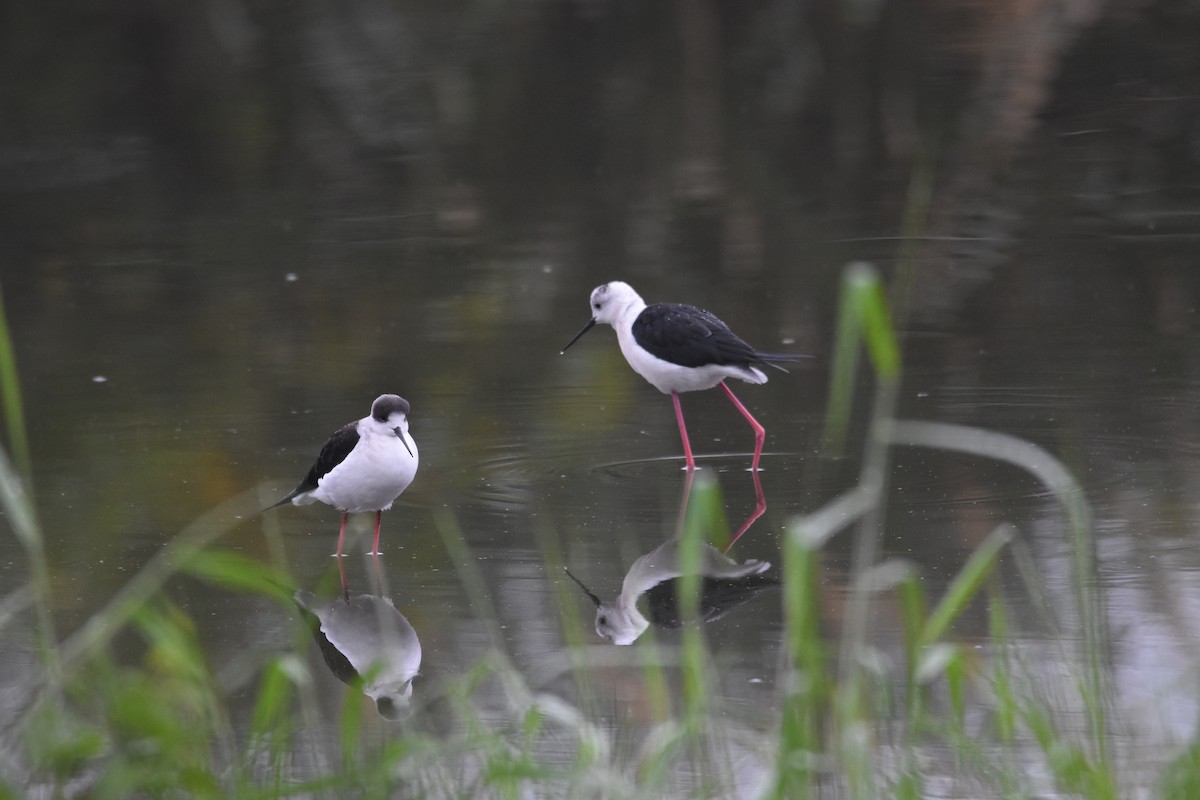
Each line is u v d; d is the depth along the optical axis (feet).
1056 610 28.04
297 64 93.61
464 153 76.43
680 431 40.01
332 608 30.12
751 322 48.78
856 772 19.43
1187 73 81.30
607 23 101.14
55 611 30.17
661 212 63.98
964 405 40.88
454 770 22.88
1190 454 36.52
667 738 20.20
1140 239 56.44
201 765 20.36
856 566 30.89
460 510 35.27
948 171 67.56
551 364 46.93
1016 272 53.21
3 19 97.66
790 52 91.86
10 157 79.51
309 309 53.57
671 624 28.60
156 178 74.69
